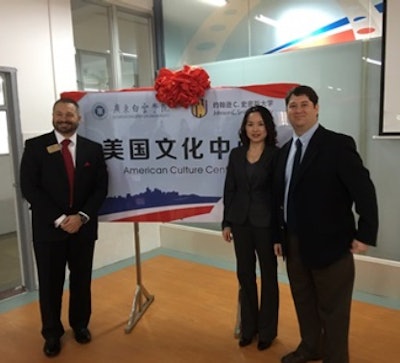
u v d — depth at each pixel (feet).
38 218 8.10
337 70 10.98
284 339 8.68
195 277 12.34
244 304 8.37
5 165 11.66
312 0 11.27
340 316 6.68
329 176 6.30
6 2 10.55
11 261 13.20
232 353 8.25
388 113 10.00
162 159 9.02
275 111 8.38
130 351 8.45
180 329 9.30
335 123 11.20
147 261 13.87
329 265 6.50
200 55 14.06
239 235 8.01
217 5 13.35
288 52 11.82
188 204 9.09
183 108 8.75
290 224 6.98
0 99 10.94
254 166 7.76
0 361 8.16
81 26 12.95
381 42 10.06
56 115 8.06
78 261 8.58
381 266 10.58
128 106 8.94
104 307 10.55
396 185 10.44
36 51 11.28
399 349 8.22
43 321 8.41
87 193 8.45
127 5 14.08
